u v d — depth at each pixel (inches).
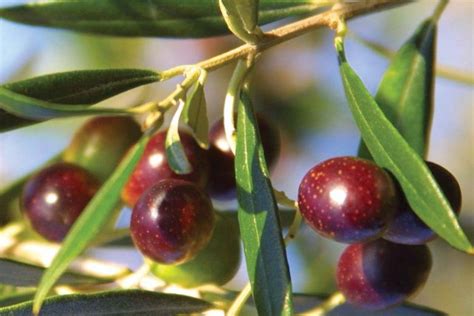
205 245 13.7
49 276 12.1
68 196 14.9
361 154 14.2
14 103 12.1
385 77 15.1
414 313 14.9
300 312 14.9
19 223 15.8
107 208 12.4
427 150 15.0
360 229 13.0
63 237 15.0
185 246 13.5
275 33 13.7
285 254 12.9
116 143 15.6
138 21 15.1
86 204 15.0
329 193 13.0
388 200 13.0
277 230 13.0
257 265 12.9
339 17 14.0
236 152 13.3
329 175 13.0
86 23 15.1
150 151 14.1
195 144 14.2
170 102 13.3
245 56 13.6
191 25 15.0
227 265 14.5
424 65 15.1
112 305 13.6
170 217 13.4
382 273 14.0
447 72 17.3
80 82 13.4
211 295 14.5
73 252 12.2
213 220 13.6
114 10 15.0
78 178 15.0
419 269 14.1
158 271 14.5
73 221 14.9
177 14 15.0
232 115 13.5
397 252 14.1
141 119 16.1
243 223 13.1
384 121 13.1
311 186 13.1
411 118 15.0
